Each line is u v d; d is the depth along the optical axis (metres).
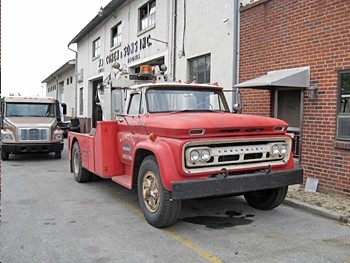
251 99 9.57
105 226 5.55
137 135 6.24
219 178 5.10
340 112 7.18
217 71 10.81
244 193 6.08
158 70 8.78
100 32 21.86
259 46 9.18
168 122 5.29
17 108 14.14
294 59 8.12
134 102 6.73
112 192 7.96
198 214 6.23
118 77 9.06
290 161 5.88
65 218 5.96
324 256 4.42
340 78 7.14
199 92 6.88
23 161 13.20
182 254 4.47
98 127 7.19
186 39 12.47
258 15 9.19
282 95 8.73
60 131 13.70
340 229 5.44
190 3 12.23
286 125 5.84
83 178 8.88
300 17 7.94
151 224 5.57
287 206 6.75
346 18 6.93
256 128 5.47
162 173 5.07
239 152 5.36
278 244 4.81
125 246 4.73
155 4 14.80
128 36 17.56
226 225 5.63
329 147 7.35
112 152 7.04
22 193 7.83
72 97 30.28
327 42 7.33
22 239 4.96
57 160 13.49
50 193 7.84
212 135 5.20
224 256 4.41
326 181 7.43
